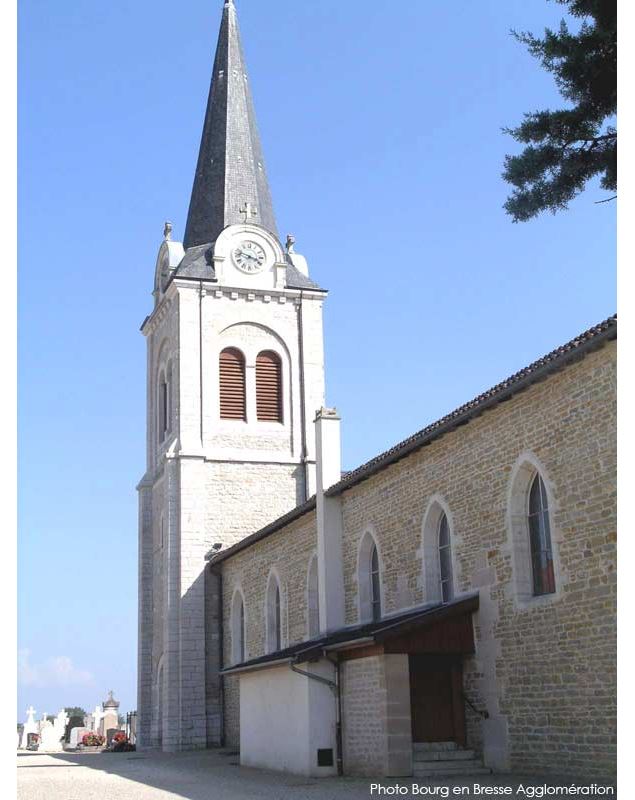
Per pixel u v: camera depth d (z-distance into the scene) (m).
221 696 36.88
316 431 27.53
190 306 41.06
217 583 38.06
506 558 18.25
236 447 40.12
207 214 44.62
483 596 18.88
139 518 42.69
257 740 24.47
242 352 41.44
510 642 17.89
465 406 19.59
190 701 36.53
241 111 46.66
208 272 41.66
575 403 16.39
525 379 17.06
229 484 39.56
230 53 47.94
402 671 18.56
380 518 23.95
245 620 34.62
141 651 40.75
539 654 17.02
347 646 19.73
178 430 39.66
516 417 18.14
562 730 16.27
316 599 28.30
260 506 39.69
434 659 19.42
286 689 22.44
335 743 20.59
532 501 18.11
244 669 25.11
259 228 42.59
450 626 18.95
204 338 40.88
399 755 18.17
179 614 37.38
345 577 25.84
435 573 21.34
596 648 15.55
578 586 16.09
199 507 38.78
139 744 39.78
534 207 11.85
